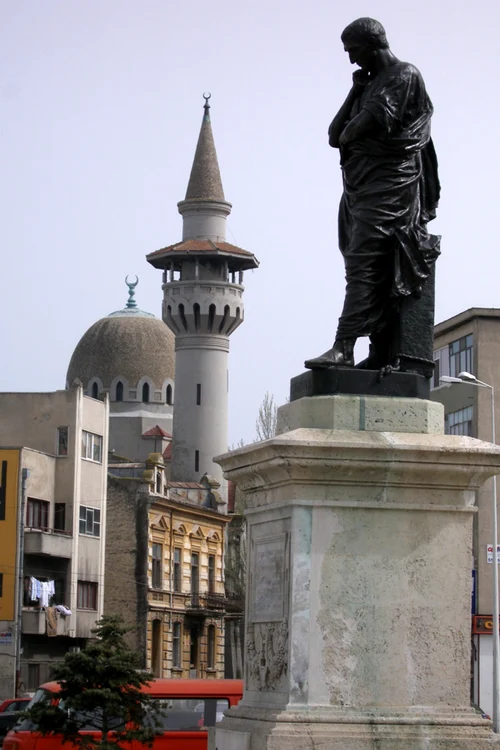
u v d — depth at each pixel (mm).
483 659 60812
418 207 10406
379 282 10258
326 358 10031
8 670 71562
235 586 94750
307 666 9406
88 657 23875
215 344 121875
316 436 9570
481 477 9719
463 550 9688
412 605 9562
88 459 81750
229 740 9859
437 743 9250
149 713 27500
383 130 10211
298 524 9547
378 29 10461
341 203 10688
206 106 125812
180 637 89688
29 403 81188
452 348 68562
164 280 123500
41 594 75188
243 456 10000
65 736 23984
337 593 9500
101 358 125875
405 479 9625
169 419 125062
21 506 74000
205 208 122500
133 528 85875
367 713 9352
